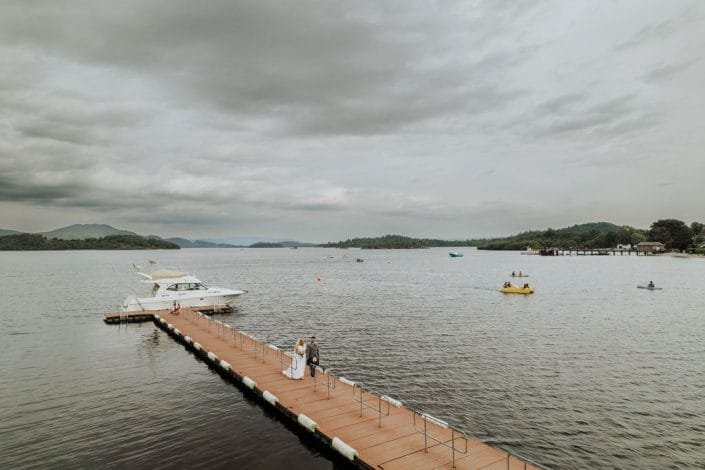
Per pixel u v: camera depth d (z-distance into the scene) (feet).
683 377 90.68
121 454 57.62
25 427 65.98
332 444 54.80
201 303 171.12
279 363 90.89
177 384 85.61
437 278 350.64
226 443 60.90
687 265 493.77
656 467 56.24
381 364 99.71
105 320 152.56
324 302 205.57
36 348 116.16
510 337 127.13
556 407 74.90
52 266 561.02
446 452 51.88
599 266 488.44
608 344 118.42
